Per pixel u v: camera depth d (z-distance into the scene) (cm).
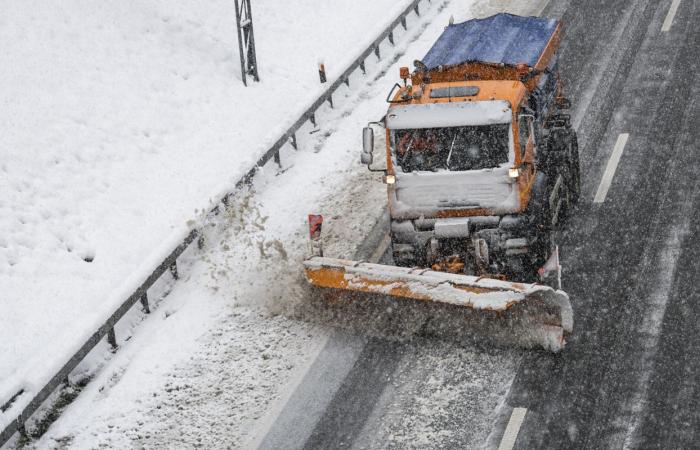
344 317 3253
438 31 5628
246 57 5306
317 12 6009
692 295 3197
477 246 3102
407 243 3231
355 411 2838
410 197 3159
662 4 5562
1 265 3634
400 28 5819
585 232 3659
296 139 4734
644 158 4109
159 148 4531
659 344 2977
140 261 3800
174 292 3647
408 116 3108
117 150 4406
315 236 3284
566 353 2983
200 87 5031
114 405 3008
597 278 3369
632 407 2719
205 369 3130
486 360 2977
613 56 5072
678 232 3569
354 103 5019
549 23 3909
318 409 2867
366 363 3044
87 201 4075
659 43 5122
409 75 3391
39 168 4131
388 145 3150
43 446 2892
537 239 3272
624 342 3011
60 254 3775
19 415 2892
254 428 2823
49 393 3017
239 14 5009
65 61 4728
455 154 3100
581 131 4406
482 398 2817
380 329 3186
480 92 3145
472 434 2680
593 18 5534
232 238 3906
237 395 2981
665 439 2583
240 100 5034
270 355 3156
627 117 4462
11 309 3466
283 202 4144
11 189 3969
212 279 3656
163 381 3094
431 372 2958
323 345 3166
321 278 3198
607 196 3881
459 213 3136
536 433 2656
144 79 4894
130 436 2862
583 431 2648
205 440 2798
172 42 5253
